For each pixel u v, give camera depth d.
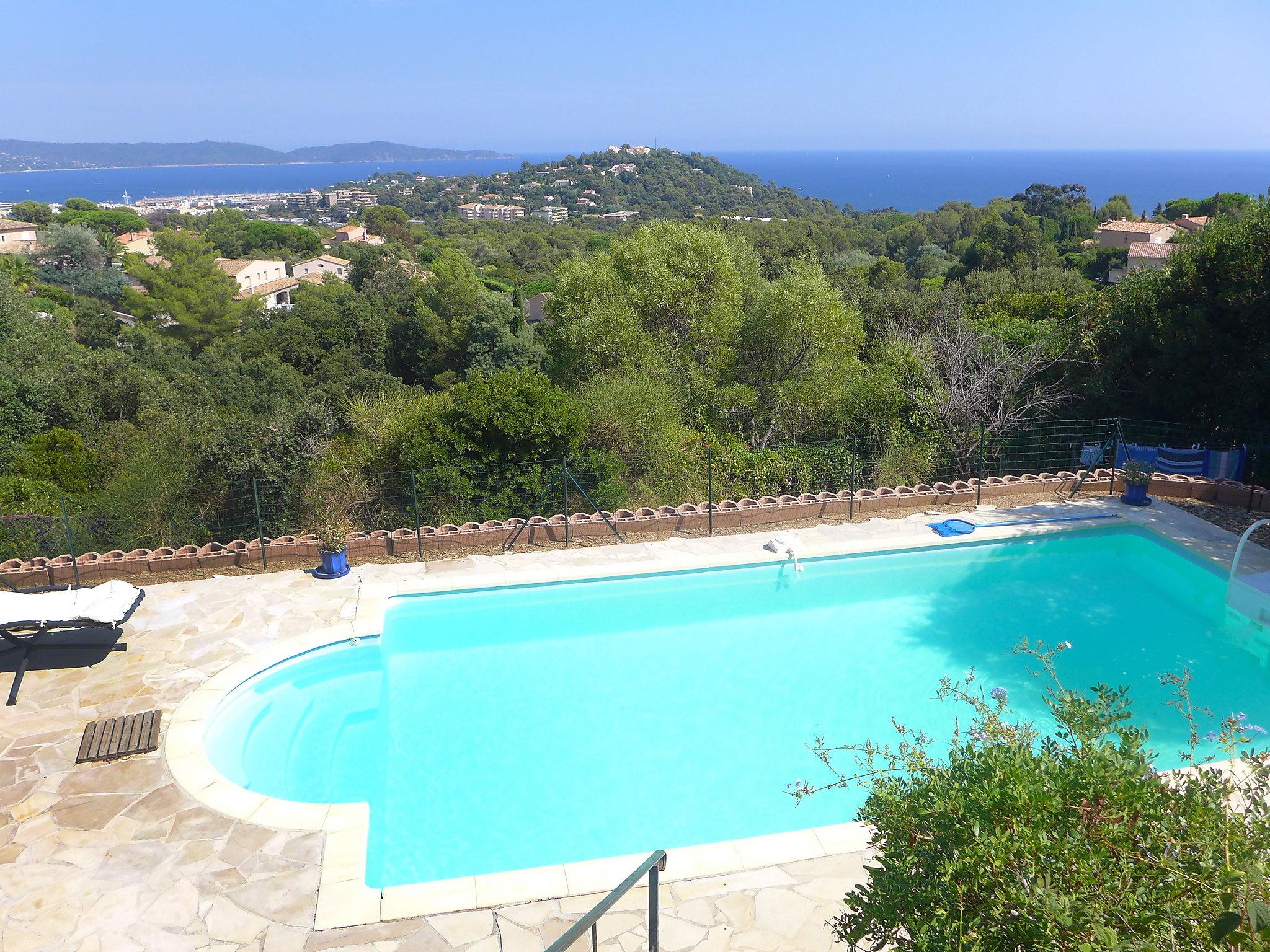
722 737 7.97
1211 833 2.99
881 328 25.81
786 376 18.14
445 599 10.40
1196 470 13.28
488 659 9.47
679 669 9.21
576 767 7.54
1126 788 3.15
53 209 107.94
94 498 12.65
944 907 3.11
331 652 9.12
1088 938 2.72
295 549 11.02
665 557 11.11
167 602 9.86
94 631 9.14
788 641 9.74
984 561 11.67
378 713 8.40
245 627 9.27
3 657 8.55
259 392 39.09
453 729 8.15
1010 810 3.19
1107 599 10.53
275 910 5.43
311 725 8.19
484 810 6.98
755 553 11.21
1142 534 11.93
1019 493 13.20
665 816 6.89
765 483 13.48
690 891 5.58
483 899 5.53
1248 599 9.67
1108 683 8.60
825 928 5.23
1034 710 8.17
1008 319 21.69
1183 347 14.16
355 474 12.51
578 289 19.55
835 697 8.60
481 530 11.44
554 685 8.92
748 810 6.95
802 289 17.89
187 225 101.75
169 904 5.46
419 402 13.89
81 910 5.41
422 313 51.06
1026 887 2.90
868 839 6.07
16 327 24.55
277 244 98.44
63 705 7.76
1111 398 15.73
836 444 14.28
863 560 11.45
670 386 16.75
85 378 22.52
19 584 10.31
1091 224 71.31
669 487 13.04
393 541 11.30
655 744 7.87
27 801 6.46
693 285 18.66
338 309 55.22
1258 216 13.72
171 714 7.65
